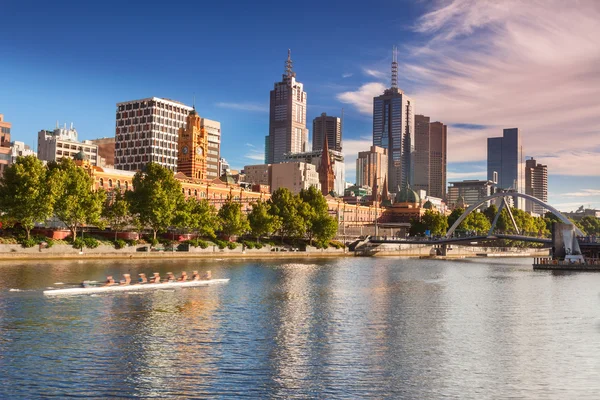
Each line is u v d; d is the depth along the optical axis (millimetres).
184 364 39688
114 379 36219
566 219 186875
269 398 33656
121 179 178625
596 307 67812
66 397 33031
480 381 37281
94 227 141000
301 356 42375
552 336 50250
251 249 165625
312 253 183750
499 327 54250
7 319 52594
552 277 112438
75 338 46094
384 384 36406
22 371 37219
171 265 114812
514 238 175875
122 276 87375
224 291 76312
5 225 117062
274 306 64750
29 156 116750
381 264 151000
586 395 34969
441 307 66750
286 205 181375
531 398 34406
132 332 48781
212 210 159250
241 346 44875
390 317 59094
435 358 42406
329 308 64438
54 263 105812
